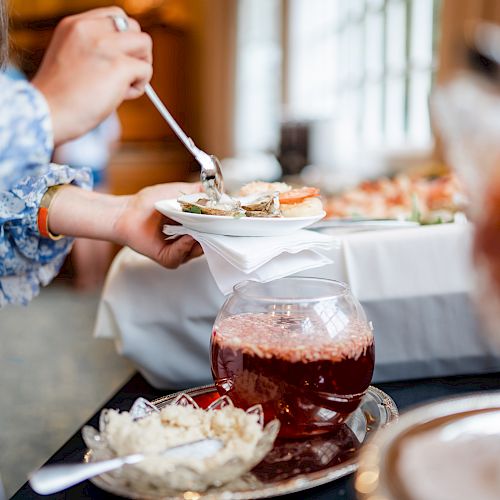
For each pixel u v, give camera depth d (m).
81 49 0.50
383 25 3.17
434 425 0.41
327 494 0.48
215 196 0.77
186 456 0.46
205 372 0.82
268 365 0.53
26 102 0.46
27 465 1.66
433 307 0.76
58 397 2.07
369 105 3.41
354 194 1.27
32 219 0.78
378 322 0.77
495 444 0.39
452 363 0.78
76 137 0.49
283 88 4.52
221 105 5.03
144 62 0.51
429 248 0.76
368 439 0.54
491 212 0.33
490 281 0.35
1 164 0.45
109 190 4.52
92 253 3.97
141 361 0.82
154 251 0.77
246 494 0.44
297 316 0.54
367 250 0.77
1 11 0.74
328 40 3.97
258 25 4.81
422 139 2.83
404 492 0.35
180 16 5.30
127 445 0.47
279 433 0.55
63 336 2.78
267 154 4.50
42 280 0.88
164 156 5.27
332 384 0.53
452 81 0.32
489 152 0.32
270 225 0.66
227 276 0.65
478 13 2.13
